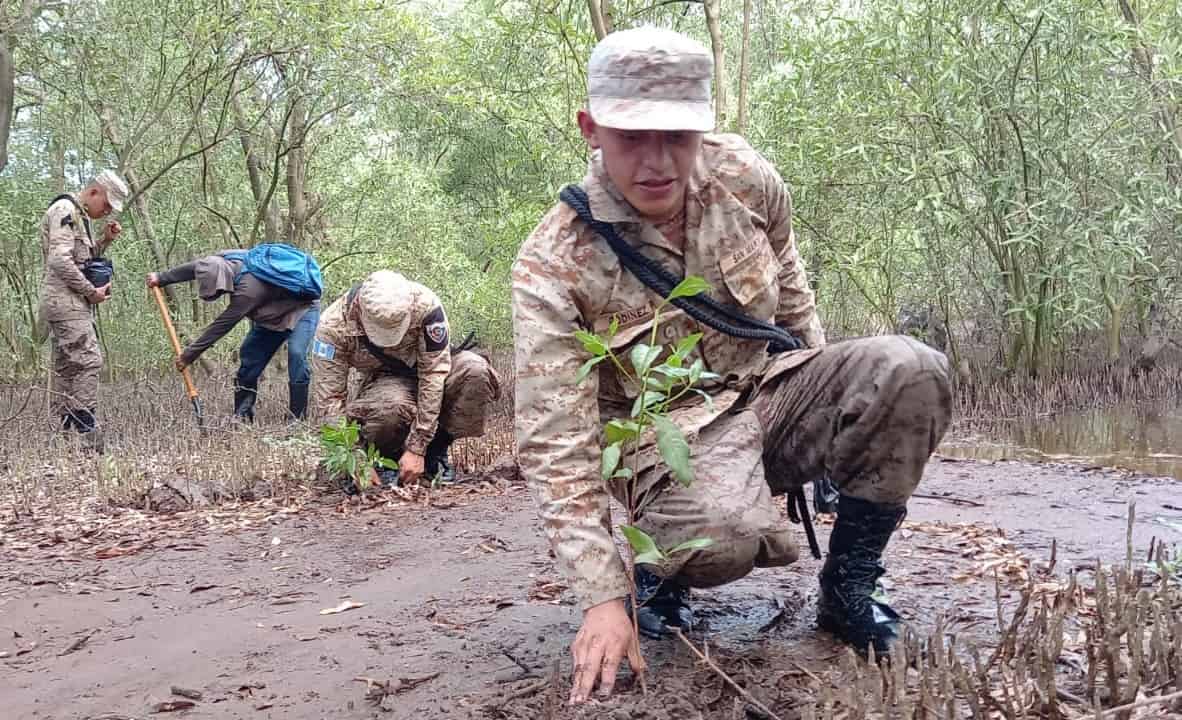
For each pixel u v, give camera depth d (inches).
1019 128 333.1
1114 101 323.3
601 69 79.2
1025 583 121.1
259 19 347.6
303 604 134.5
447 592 133.6
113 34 380.5
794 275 101.7
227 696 102.4
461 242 514.6
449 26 474.0
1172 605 98.1
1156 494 181.2
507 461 221.5
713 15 243.6
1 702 104.8
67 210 277.7
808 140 313.4
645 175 81.1
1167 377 369.4
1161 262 373.4
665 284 89.4
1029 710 75.5
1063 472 206.7
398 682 101.2
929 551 138.6
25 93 409.4
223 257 291.0
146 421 314.2
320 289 302.2
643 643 103.5
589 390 86.0
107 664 115.0
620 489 97.5
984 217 347.6
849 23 307.6
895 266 364.5
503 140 583.5
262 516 191.8
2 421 279.4
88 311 281.4
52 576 154.8
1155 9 362.6
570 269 87.4
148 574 154.4
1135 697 76.3
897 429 89.0
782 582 126.2
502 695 94.0
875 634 97.3
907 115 314.8
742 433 92.3
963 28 329.4
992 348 404.8
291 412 303.3
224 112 382.6
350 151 472.7
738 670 94.6
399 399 206.8
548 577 137.3
